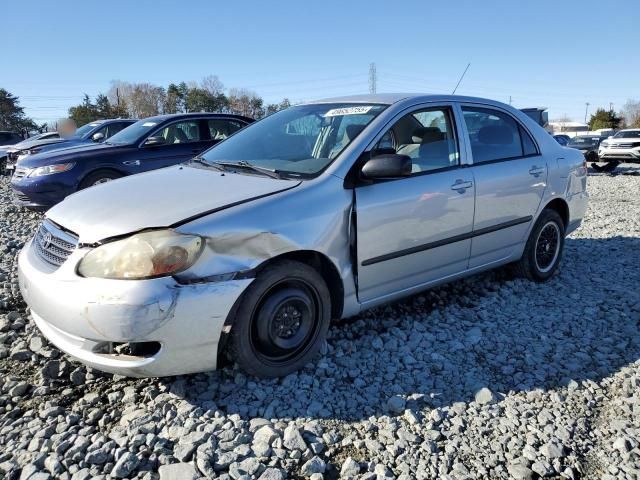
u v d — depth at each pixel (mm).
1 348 3273
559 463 2381
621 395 2934
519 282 4645
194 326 2539
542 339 3582
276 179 3174
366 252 3225
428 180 3572
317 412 2682
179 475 2176
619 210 9078
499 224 4125
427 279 3723
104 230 2592
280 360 2939
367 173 3137
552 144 4754
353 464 2299
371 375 3082
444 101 3943
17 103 60125
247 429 2533
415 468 2320
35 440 2391
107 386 2883
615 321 3904
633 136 21625
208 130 8695
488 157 4102
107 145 8062
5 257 5434
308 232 2914
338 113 3744
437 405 2803
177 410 2645
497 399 2875
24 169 7660
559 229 4816
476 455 2426
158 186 3150
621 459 2422
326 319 3094
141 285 2428
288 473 2268
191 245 2531
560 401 2857
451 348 3438
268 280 2771
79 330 2500
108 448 2326
